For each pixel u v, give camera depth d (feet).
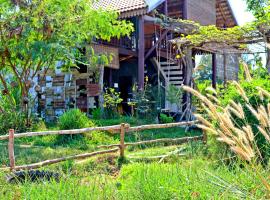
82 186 14.29
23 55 36.58
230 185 10.57
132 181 16.12
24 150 27.50
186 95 47.70
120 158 24.94
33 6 35.09
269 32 34.58
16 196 13.30
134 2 47.29
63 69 39.63
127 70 58.29
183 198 12.60
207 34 36.83
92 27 37.60
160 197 12.95
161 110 49.14
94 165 23.47
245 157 8.91
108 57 46.34
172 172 15.11
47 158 25.12
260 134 18.16
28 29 34.88
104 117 43.98
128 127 26.25
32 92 50.14
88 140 32.35
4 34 35.60
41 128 36.86
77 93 47.34
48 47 33.94
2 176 17.28
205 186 12.62
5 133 34.19
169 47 55.72
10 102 37.68
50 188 13.82
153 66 59.21
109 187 14.48
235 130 9.09
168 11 60.39
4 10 35.78
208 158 21.22
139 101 44.98
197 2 61.00
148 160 24.90
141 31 47.16
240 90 10.14
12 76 44.47
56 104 48.83
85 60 43.68
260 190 9.89
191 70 40.98
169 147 27.81
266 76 24.00
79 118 33.73
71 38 37.19
